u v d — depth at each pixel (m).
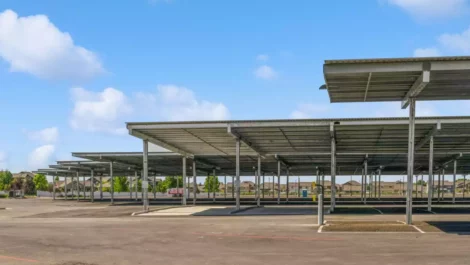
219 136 31.58
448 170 59.22
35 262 11.10
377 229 16.42
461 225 17.70
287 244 13.18
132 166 56.69
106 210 34.16
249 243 13.55
